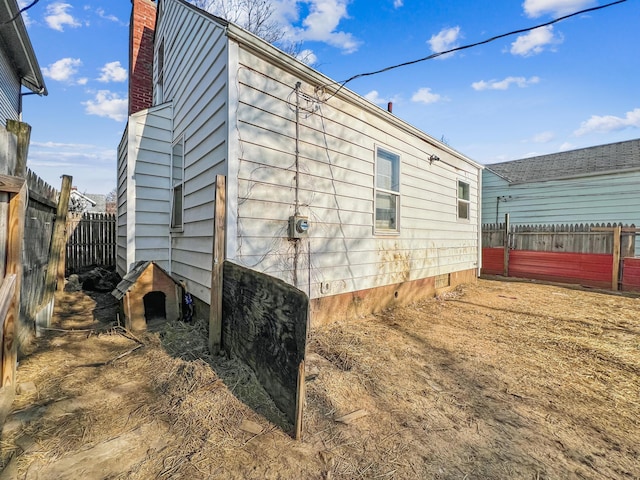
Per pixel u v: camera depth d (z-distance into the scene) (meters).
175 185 5.07
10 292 2.18
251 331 2.63
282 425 2.07
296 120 3.97
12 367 2.25
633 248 7.49
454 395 2.66
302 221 3.87
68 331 3.75
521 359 3.48
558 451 1.97
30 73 8.79
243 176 3.39
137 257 4.91
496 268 9.96
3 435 1.86
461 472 1.77
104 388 2.46
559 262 8.63
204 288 3.79
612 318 5.25
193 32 4.27
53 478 1.57
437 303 6.29
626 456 1.95
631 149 12.01
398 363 3.27
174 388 2.45
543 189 12.30
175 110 5.15
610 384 2.94
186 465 1.69
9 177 2.18
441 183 7.21
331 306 4.53
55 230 4.85
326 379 2.77
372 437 2.04
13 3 6.11
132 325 3.71
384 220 5.57
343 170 4.64
